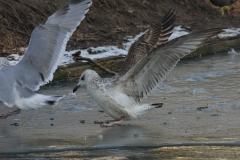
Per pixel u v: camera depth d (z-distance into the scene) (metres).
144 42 11.41
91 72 10.07
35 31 8.50
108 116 11.20
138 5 26.75
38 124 10.32
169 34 11.48
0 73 8.50
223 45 22.02
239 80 15.16
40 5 20.91
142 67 9.68
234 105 11.99
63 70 15.59
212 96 13.04
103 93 9.89
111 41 20.25
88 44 19.23
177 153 8.29
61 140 9.10
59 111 11.56
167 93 13.50
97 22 22.48
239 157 8.03
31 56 8.47
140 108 10.27
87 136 9.44
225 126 10.11
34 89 8.45
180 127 10.10
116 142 8.98
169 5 28.92
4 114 10.30
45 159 7.92
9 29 18.20
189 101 12.52
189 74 16.30
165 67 9.78
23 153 8.27
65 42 8.69
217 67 17.58
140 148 8.66
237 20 27.97
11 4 19.55
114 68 17.42
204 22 26.36
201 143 8.88
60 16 8.68
